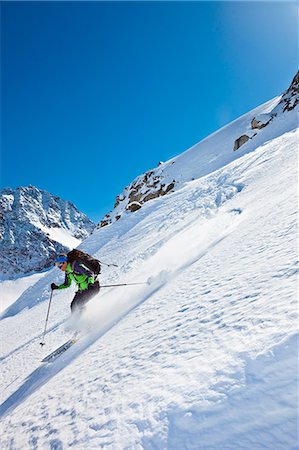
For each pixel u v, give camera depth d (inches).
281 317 106.0
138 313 239.1
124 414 105.9
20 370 335.6
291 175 472.4
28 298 1427.2
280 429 67.5
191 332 142.6
